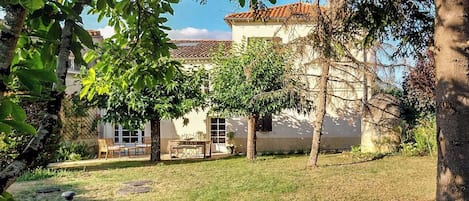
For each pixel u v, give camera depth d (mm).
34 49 1733
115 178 11219
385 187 9023
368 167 12148
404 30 4723
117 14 3072
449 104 2105
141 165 14555
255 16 4875
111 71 3248
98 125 19438
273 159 15625
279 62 14523
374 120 16141
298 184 9594
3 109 1263
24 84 1340
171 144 17859
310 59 11305
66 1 1809
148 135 19938
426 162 12828
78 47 1607
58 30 1572
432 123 14516
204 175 11500
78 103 15102
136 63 3266
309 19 9164
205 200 8078
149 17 3117
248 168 12805
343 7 5410
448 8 2131
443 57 2145
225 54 16328
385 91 12250
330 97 12922
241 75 14797
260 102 14656
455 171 2080
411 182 9523
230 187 9422
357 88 15164
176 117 15305
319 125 12594
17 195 8773
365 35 5297
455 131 2090
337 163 13359
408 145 15234
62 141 16203
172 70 3244
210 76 16156
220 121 19875
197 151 18891
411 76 9570
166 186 9820
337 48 7008
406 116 16094
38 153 1492
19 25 1302
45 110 1549
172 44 3291
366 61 10602
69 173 12211
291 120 19641
